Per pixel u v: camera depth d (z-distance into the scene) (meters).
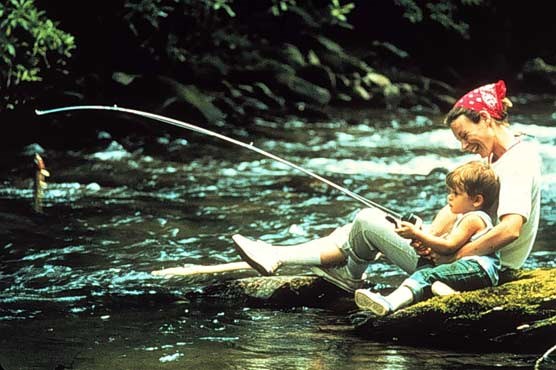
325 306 10.05
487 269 8.98
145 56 22.52
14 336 8.95
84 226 13.02
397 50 28.47
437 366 8.22
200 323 9.42
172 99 21.38
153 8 21.45
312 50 26.92
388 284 10.67
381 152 19.30
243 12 26.84
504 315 8.70
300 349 8.66
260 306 10.04
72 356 8.43
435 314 8.80
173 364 8.23
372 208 10.08
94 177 16.25
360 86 25.95
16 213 13.62
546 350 8.65
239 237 10.09
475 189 9.05
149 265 11.38
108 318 9.53
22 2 17.38
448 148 19.91
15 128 19.06
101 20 21.55
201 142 19.59
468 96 9.32
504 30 30.56
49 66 19.17
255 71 24.64
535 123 23.91
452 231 9.10
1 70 17.81
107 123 19.97
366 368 8.16
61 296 10.23
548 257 11.77
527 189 9.03
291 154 18.86
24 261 11.41
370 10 29.47
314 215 13.95
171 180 16.19
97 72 21.64
